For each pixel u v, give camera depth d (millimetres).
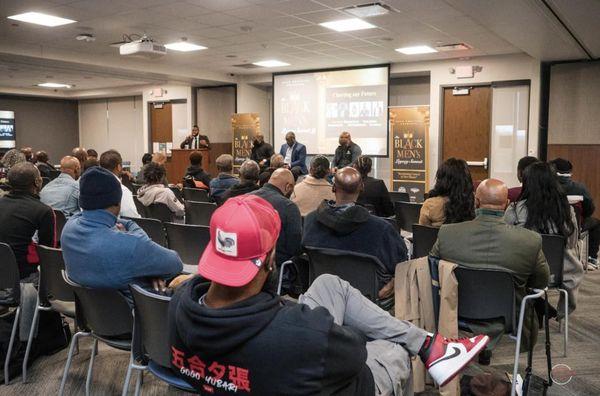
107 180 2262
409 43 8672
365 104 10922
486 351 2537
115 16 7004
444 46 8914
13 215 3057
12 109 16250
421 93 11344
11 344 2889
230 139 12984
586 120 9094
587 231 5465
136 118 16438
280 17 7027
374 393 1244
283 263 3201
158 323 1902
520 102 9617
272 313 1043
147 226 3715
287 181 3467
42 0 6203
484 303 2451
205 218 4629
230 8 6578
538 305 2961
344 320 1806
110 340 2311
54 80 13484
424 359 1785
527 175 3346
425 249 3336
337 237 2709
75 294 2393
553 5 5668
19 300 2844
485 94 10039
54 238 3197
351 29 7688
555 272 3174
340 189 2754
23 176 3117
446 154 10477
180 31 7906
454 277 2371
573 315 4191
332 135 11344
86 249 2209
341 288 1821
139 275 2240
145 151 14656
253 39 8445
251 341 1025
